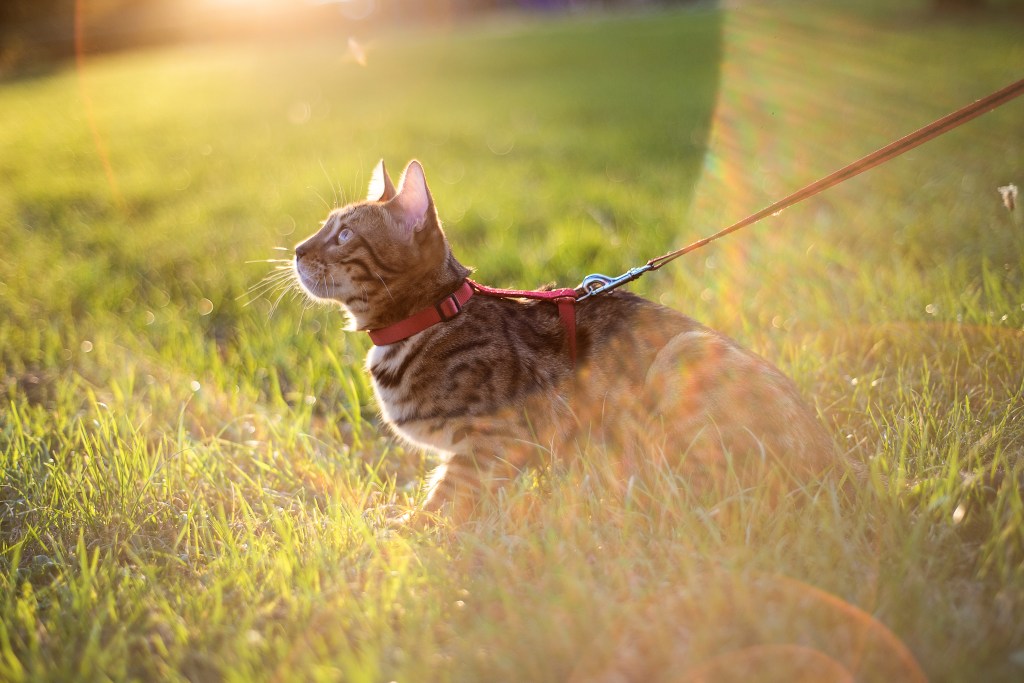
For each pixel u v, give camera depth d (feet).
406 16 35.22
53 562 3.19
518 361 3.44
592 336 3.49
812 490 3.16
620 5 36.60
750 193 6.95
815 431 3.27
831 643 2.78
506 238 5.89
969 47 14.08
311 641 2.90
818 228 5.68
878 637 2.79
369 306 3.58
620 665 2.79
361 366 4.35
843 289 4.68
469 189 7.77
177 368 4.47
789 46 16.70
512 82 15.96
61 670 2.84
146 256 6.16
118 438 3.64
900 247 5.24
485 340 3.46
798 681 2.72
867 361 4.06
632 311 3.51
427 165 8.99
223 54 26.61
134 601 3.05
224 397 4.18
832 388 3.86
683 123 10.64
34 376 4.46
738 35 19.53
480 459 3.42
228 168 9.47
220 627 2.95
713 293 4.80
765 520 3.09
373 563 3.10
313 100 15.17
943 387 3.73
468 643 2.84
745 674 2.74
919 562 2.94
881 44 15.64
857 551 2.99
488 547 3.09
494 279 5.24
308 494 3.60
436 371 3.45
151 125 13.07
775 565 2.95
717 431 3.26
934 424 3.48
